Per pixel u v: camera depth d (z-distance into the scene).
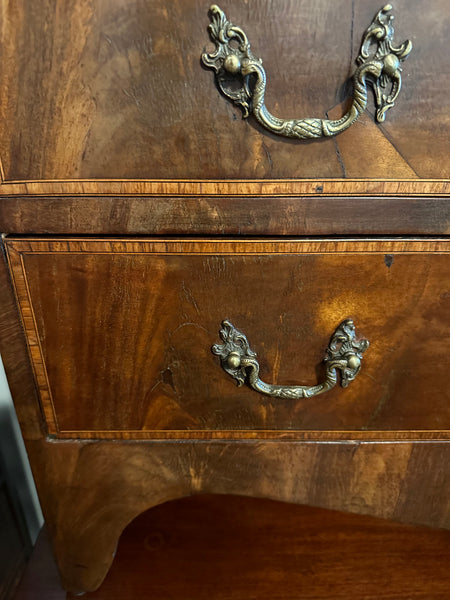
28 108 0.35
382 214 0.38
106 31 0.33
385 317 0.42
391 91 0.34
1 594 0.59
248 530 0.72
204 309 0.42
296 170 0.37
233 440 0.48
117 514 0.53
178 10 0.33
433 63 0.34
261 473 0.50
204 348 0.44
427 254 0.39
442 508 0.51
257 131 0.36
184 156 0.36
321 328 0.43
